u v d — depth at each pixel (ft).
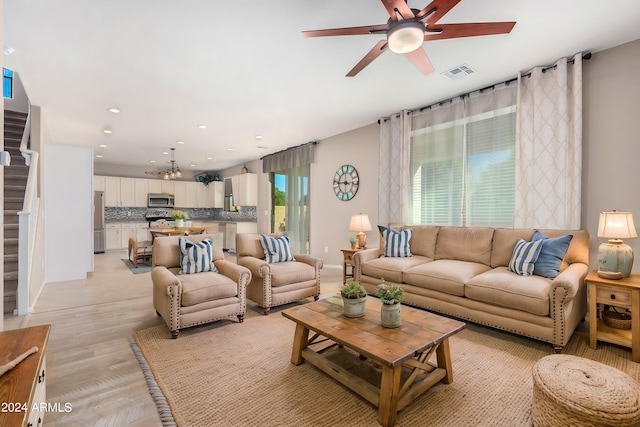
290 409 5.83
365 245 15.76
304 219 21.88
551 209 10.65
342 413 5.73
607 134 9.78
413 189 14.90
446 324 6.75
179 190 32.42
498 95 12.06
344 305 7.29
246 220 29.78
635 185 9.32
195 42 8.88
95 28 8.15
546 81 10.72
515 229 10.84
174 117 15.58
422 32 6.23
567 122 10.30
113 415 5.63
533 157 11.03
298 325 7.40
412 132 14.94
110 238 28.14
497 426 5.40
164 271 9.93
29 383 3.56
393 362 5.13
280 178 24.81
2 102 6.24
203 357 7.83
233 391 6.38
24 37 8.49
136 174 31.35
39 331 5.07
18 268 10.91
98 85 11.71
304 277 12.04
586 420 4.44
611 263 8.21
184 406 5.89
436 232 12.87
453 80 11.73
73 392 6.32
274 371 7.17
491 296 8.88
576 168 9.99
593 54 10.00
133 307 11.84
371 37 8.67
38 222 13.50
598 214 9.95
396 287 6.78
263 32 8.44
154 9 7.42
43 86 11.76
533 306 8.11
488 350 8.23
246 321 10.44
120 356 7.88
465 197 13.07
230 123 16.72
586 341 8.56
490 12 7.76
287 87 12.08
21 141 14.16
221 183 32.58
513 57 10.10
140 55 9.56
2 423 2.85
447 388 6.51
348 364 7.44
